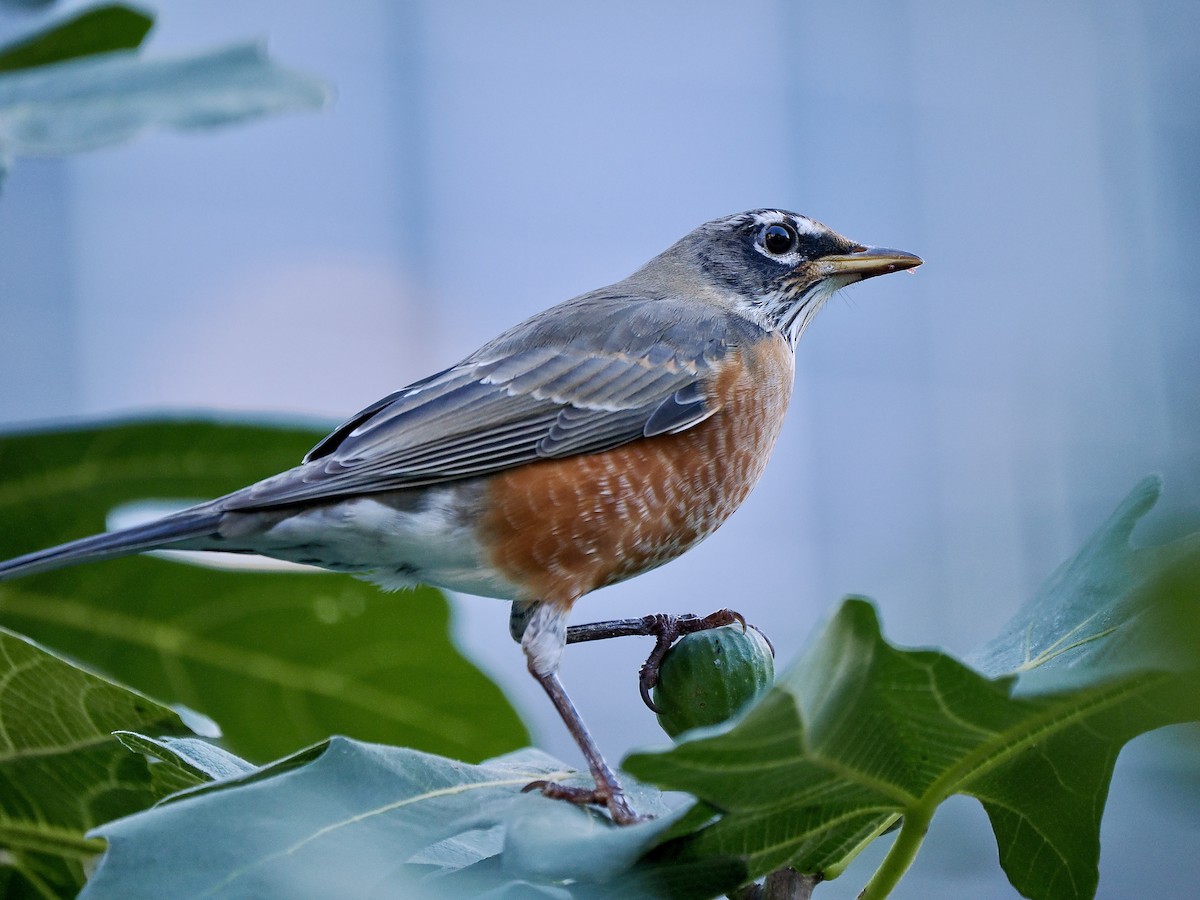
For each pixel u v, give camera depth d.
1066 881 2.21
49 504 2.42
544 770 2.36
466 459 2.45
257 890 1.96
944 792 2.15
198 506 2.42
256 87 2.41
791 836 2.16
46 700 2.36
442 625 2.44
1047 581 2.36
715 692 2.36
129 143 2.40
